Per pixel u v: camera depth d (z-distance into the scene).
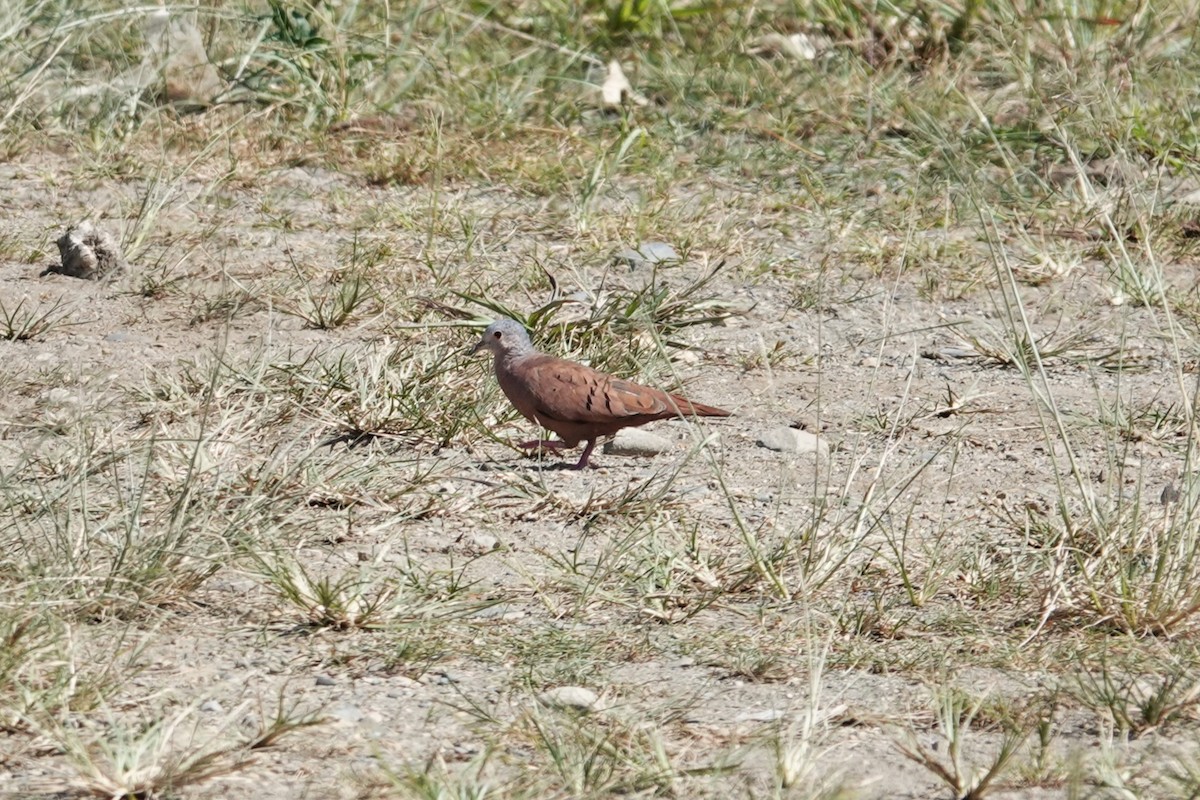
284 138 21.38
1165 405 14.05
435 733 8.13
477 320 15.05
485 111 22.47
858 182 20.69
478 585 10.14
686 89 23.47
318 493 11.48
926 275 17.44
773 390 14.41
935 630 9.58
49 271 16.92
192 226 18.34
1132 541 10.23
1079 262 18.05
